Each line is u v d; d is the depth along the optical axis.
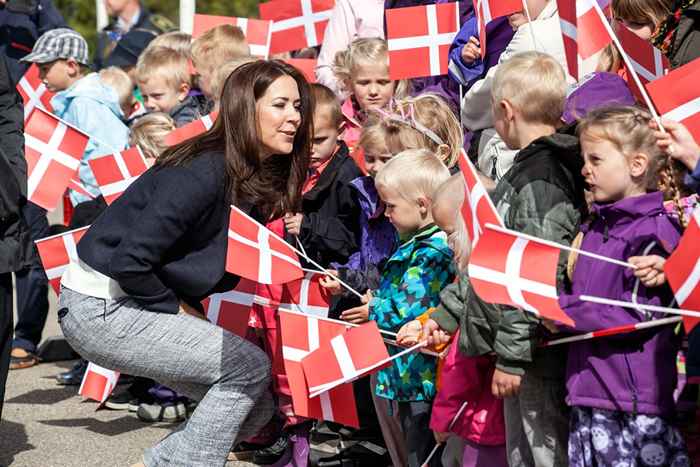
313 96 5.45
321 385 5.36
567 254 4.57
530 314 4.49
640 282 4.35
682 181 4.60
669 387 4.34
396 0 7.90
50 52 9.06
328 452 6.64
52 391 8.31
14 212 6.39
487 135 6.37
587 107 5.37
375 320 5.55
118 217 5.20
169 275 5.17
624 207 4.37
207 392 5.27
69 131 7.01
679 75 4.59
